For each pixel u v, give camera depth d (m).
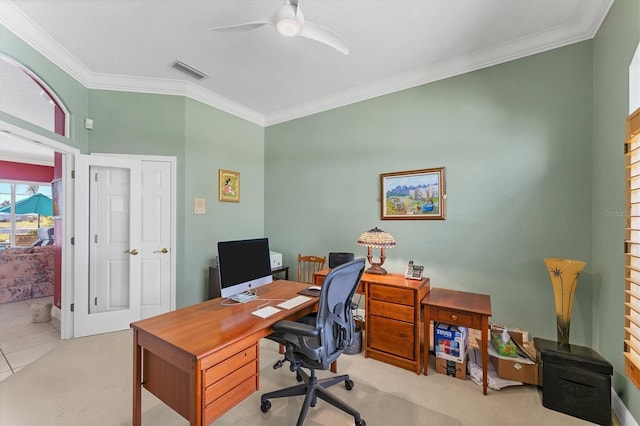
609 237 1.91
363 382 2.13
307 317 2.09
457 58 2.72
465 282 2.72
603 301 1.99
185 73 3.07
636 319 1.51
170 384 1.39
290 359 1.67
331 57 2.73
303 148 3.94
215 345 1.30
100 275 3.07
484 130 2.63
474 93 2.68
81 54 2.69
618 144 1.80
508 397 1.95
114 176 3.13
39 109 3.90
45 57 2.50
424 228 2.95
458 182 2.76
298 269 3.81
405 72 3.01
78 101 2.94
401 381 2.15
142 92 3.23
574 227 2.26
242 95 3.62
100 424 1.68
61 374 2.20
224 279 1.81
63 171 2.88
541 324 2.39
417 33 2.36
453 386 2.09
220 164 3.75
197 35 2.40
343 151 3.56
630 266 1.53
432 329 2.57
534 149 2.42
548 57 2.36
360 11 2.10
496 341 2.20
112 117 3.13
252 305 1.89
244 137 4.07
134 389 1.54
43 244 5.44
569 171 2.28
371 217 3.33
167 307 3.29
